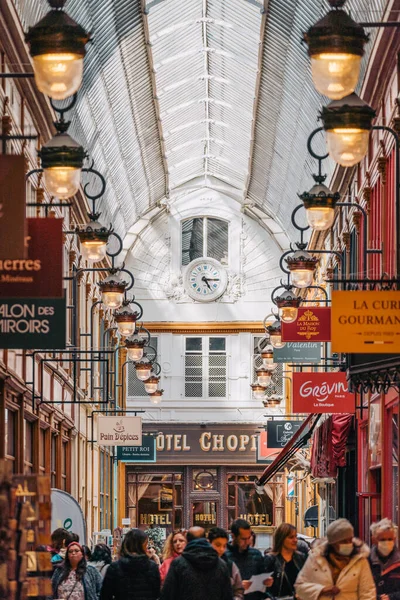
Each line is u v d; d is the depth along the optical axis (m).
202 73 48.28
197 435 63.62
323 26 14.23
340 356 36.44
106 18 36.09
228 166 59.88
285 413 63.03
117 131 46.12
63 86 14.48
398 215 21.77
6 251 15.47
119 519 62.03
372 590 14.34
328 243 46.06
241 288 64.06
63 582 18.91
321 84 14.36
